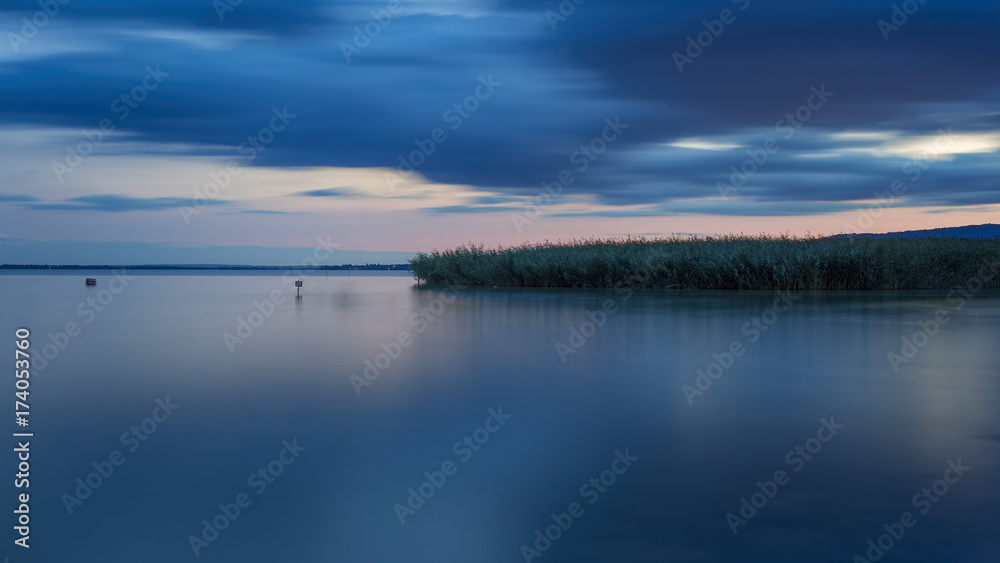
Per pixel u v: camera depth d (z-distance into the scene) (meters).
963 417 6.27
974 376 8.25
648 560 3.49
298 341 11.64
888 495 4.33
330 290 29.52
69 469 4.82
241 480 4.61
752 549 3.60
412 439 5.56
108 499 4.28
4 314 17.12
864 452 5.20
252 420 6.18
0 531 3.82
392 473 4.76
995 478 4.63
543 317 15.41
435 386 7.71
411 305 19.70
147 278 56.19
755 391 7.39
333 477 4.67
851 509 4.11
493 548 3.63
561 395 7.21
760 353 10.03
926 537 3.74
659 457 5.11
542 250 31.45
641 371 8.65
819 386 7.68
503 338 11.88
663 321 14.34
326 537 3.77
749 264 26.17
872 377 8.22
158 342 11.56
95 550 3.61
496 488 4.47
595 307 17.97
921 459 5.04
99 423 6.07
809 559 3.49
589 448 5.32
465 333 12.62
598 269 28.59
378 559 3.52
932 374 8.38
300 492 4.40
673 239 31.39
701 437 5.62
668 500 4.26
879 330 12.62
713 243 28.88
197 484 4.54
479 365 9.12
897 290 25.14
